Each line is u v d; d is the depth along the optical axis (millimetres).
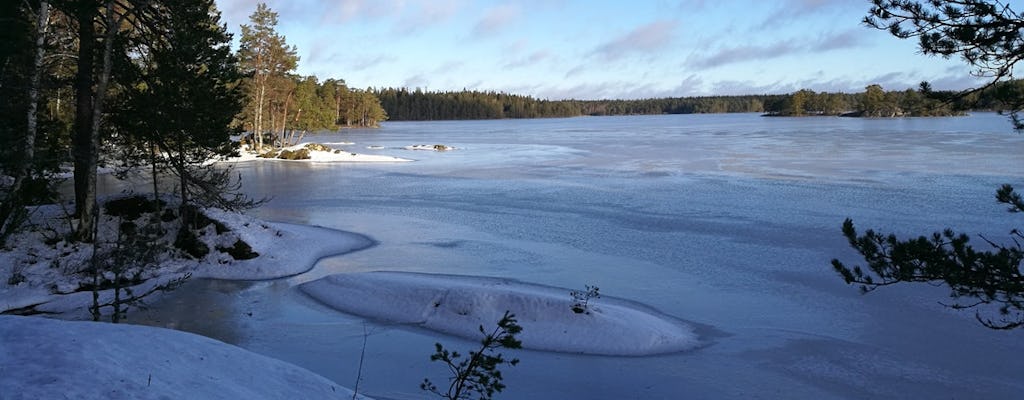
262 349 12906
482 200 33156
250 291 17016
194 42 19734
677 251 21219
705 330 14156
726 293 16703
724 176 42125
